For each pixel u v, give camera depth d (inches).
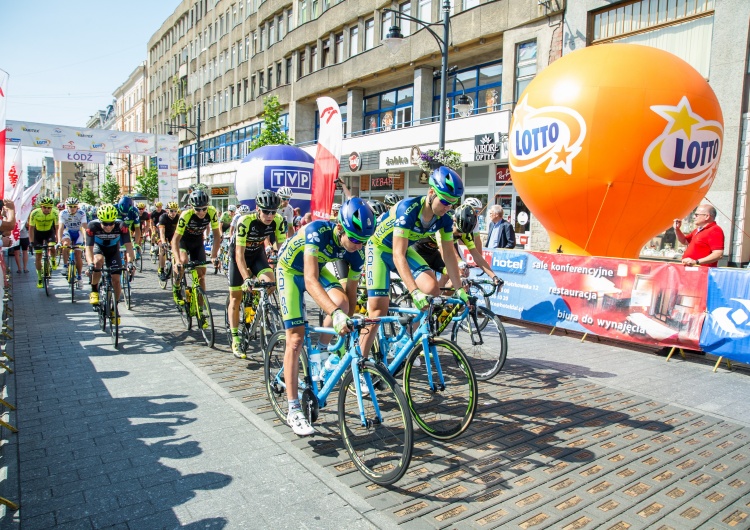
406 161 680.4
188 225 243.8
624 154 236.7
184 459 122.0
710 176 250.4
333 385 130.0
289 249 136.4
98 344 226.8
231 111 1392.7
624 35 459.2
